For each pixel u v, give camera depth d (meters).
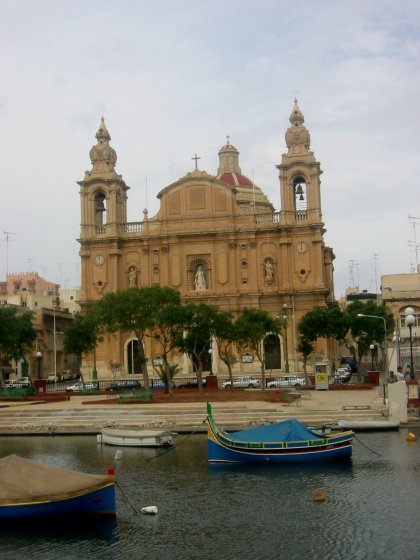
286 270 91.81
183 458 37.38
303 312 91.38
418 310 103.44
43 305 131.50
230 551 23.11
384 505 27.53
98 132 100.12
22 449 41.66
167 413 49.84
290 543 23.67
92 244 96.69
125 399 58.00
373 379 73.75
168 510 27.66
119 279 96.19
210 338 68.69
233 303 92.81
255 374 89.19
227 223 94.44
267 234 93.69
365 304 87.00
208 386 73.69
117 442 41.78
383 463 34.59
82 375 86.69
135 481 32.50
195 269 95.06
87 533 25.12
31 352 104.38
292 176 93.44
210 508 27.83
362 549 22.97
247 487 30.88
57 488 25.89
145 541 24.23
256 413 48.44
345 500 28.41
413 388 52.44
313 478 32.16
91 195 97.50
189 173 96.25
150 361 93.62
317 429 39.97
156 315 63.41
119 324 63.34
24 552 23.48
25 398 63.81
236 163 124.06
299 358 89.94
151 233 95.81
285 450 35.12
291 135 94.12
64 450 40.91
